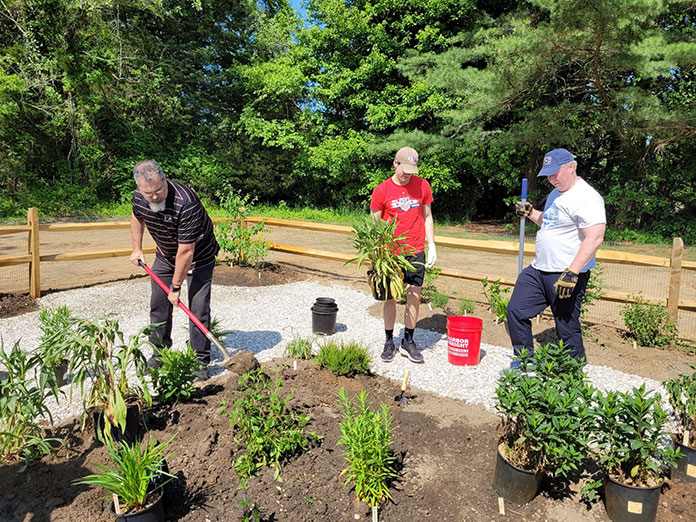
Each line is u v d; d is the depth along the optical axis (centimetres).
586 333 532
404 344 462
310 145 2105
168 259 413
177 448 290
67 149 1780
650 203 1502
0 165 1588
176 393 335
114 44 1727
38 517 243
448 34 1869
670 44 1202
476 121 1619
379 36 1872
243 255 836
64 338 300
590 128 1555
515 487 259
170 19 1962
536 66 1330
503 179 1834
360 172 2027
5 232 608
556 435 244
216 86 2208
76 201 1686
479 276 617
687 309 518
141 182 347
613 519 251
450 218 2027
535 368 289
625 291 772
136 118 1950
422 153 1730
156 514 237
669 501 267
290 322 571
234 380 368
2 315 570
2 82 1423
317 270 863
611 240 1462
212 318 578
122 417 263
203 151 2103
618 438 252
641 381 416
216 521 245
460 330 434
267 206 2153
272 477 274
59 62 1555
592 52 1288
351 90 1991
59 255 666
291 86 2006
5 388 277
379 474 256
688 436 290
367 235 429
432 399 374
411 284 447
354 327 557
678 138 1346
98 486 264
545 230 380
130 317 573
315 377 396
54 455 287
